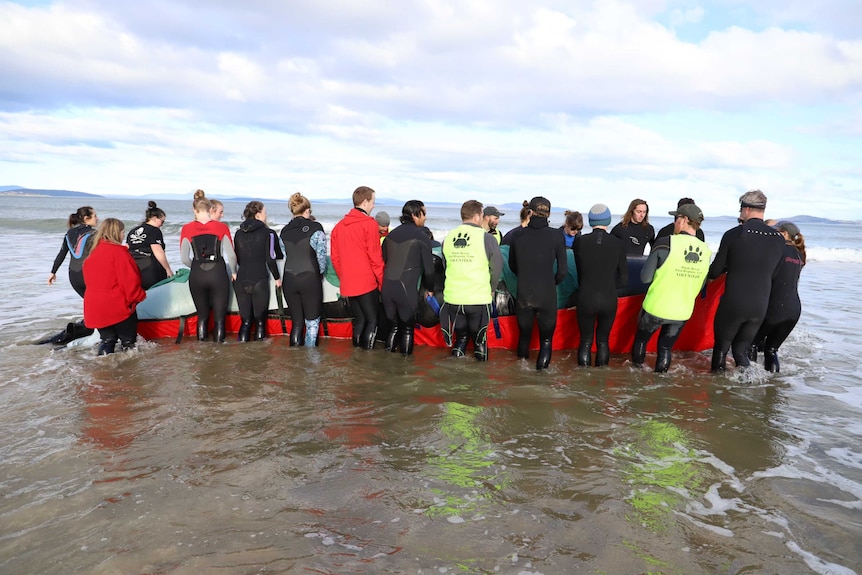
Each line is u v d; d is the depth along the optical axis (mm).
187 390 4719
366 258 5980
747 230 5191
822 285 12875
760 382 5297
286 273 6176
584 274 5523
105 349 5801
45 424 3932
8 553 2451
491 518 2826
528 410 4406
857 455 3703
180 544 2539
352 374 5266
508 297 6344
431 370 5449
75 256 6707
